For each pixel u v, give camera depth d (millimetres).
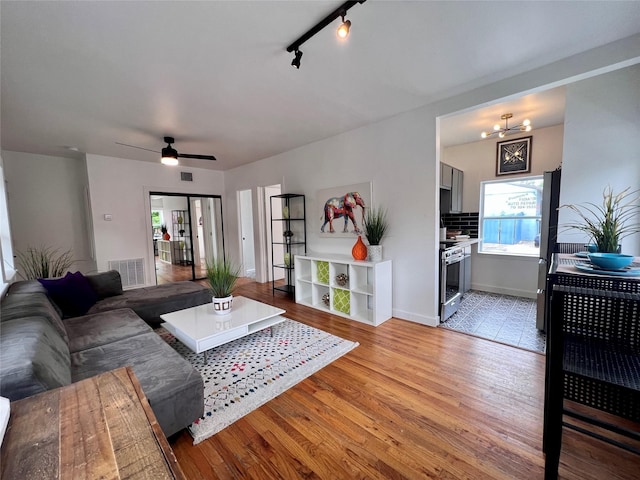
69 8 1498
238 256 6238
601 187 2533
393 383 2131
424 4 1555
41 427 764
